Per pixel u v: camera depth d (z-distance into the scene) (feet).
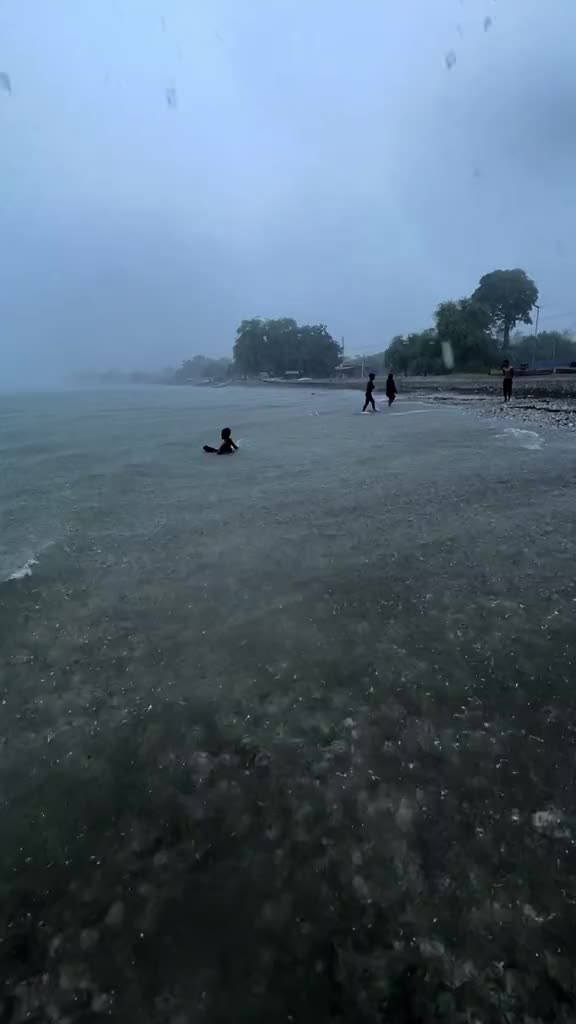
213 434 64.75
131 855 6.80
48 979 5.39
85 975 5.41
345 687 10.35
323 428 65.10
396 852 6.67
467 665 10.96
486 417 68.74
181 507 26.45
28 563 18.30
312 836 6.97
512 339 295.07
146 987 5.29
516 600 14.12
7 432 73.97
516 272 251.19
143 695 10.30
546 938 5.57
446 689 10.14
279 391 256.93
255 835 7.02
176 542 20.44
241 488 30.71
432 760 8.29
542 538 19.34
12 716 9.73
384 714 9.46
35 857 6.81
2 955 5.62
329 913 5.94
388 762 8.28
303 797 7.63
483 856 6.57
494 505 24.35
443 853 6.64
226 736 9.03
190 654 11.85
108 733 9.21
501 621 12.92
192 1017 5.02
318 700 9.95
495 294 250.37
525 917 5.80
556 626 12.55
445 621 13.03
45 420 96.58
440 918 5.83
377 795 7.61
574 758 8.21
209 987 5.27
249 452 46.26
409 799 7.51
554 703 9.61
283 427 69.15
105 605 14.67
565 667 10.76
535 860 6.49
